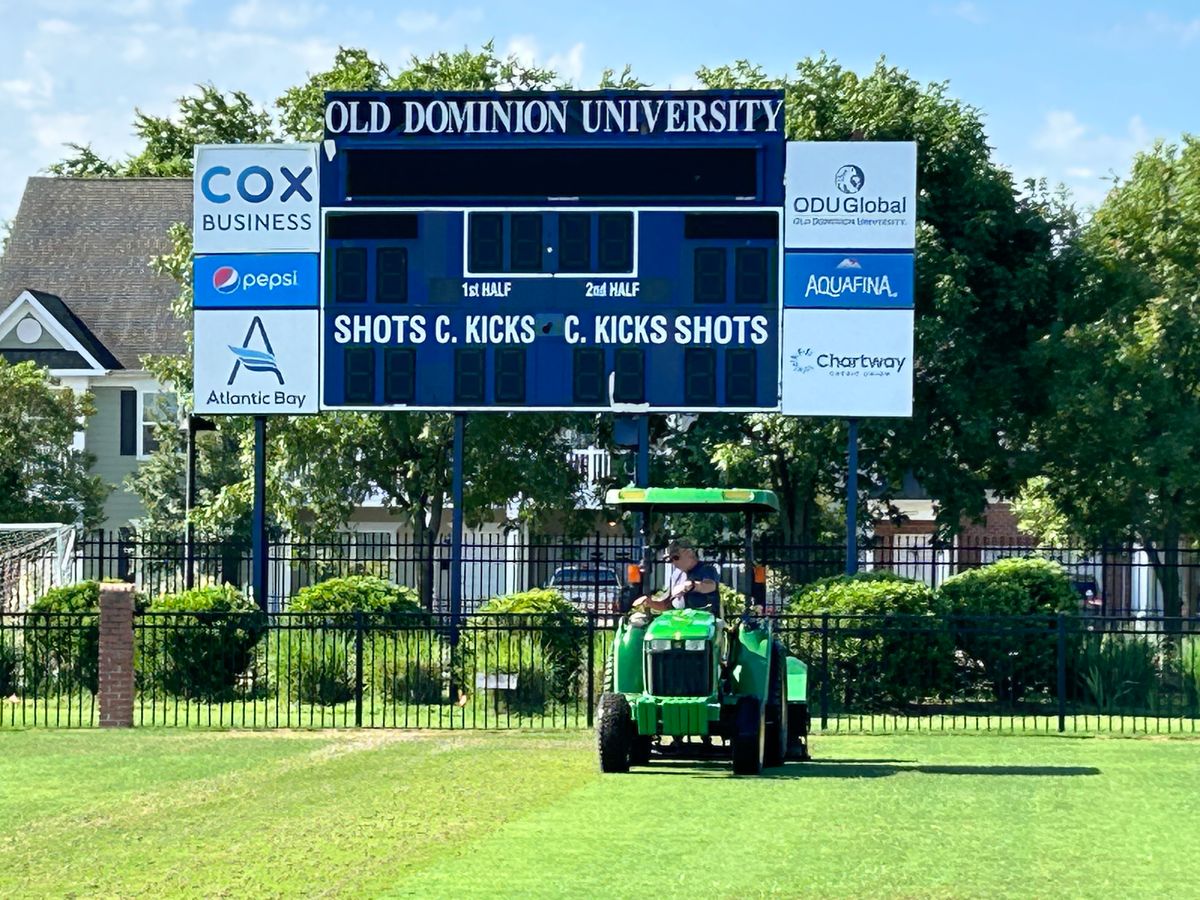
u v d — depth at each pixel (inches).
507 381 1012.5
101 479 1673.2
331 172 1024.2
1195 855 460.4
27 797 581.6
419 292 1017.5
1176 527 1323.8
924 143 1346.0
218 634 929.5
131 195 1940.2
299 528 1379.2
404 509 1412.4
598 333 1007.6
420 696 926.4
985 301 1353.3
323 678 925.2
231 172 1030.4
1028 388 1338.6
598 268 1007.6
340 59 1503.4
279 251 1026.1
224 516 1375.5
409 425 1342.3
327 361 1023.0
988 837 488.4
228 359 1027.9
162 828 506.0
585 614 888.9
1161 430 1307.8
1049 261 1375.5
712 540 1316.4
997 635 882.1
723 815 525.3
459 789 587.2
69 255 1886.1
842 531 1531.7
